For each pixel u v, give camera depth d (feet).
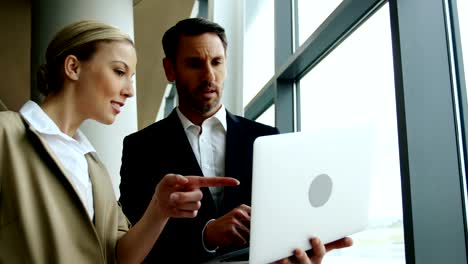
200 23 4.99
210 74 4.90
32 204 2.89
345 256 6.81
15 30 16.11
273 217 2.90
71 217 2.99
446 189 4.86
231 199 4.63
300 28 9.73
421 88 5.09
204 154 5.03
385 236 5.80
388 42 6.32
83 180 3.34
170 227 4.55
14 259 2.77
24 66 16.84
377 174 6.06
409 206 4.83
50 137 3.20
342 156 3.29
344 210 3.38
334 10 7.11
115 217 3.59
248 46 11.98
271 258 3.00
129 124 9.66
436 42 5.24
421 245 4.71
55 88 3.36
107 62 3.34
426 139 4.96
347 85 7.42
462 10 5.18
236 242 3.95
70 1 9.89
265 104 10.61
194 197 3.00
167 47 5.28
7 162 2.92
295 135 2.98
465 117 5.01
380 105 6.39
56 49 3.36
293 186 2.96
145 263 4.51
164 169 4.85
